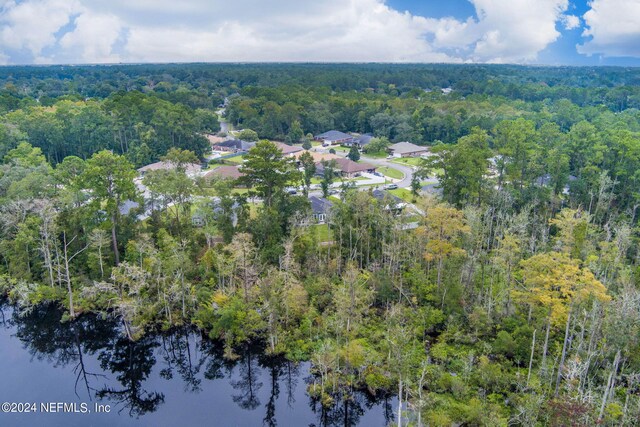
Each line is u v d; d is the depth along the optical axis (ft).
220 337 194.39
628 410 136.15
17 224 228.84
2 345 207.51
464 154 280.31
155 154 481.46
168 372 191.21
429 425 140.77
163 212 271.90
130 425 156.66
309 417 161.89
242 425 157.48
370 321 199.82
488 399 153.69
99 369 193.47
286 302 192.85
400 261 239.91
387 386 161.99
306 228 252.62
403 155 566.77
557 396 144.66
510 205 282.77
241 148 566.77
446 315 198.49
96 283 199.31
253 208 325.21
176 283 205.67
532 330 176.65
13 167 298.97
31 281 229.25
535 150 315.78
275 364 184.34
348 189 337.52
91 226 232.73
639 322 150.10
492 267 222.07
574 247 211.82
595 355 158.30
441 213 203.10
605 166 309.42
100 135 478.18
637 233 264.93
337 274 233.96
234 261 209.46
